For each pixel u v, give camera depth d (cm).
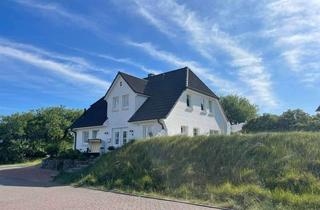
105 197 1471
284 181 1333
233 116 6038
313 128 2619
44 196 1505
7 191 1692
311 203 1141
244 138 1748
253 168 1509
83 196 1504
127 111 3069
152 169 1812
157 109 2869
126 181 1805
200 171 1648
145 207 1212
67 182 2105
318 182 1278
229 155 1664
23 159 5334
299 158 1459
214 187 1474
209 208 1198
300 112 2884
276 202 1205
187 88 2981
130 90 3075
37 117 5928
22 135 5566
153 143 2072
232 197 1322
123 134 3072
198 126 3134
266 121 3000
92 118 3528
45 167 3053
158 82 3319
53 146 4100
